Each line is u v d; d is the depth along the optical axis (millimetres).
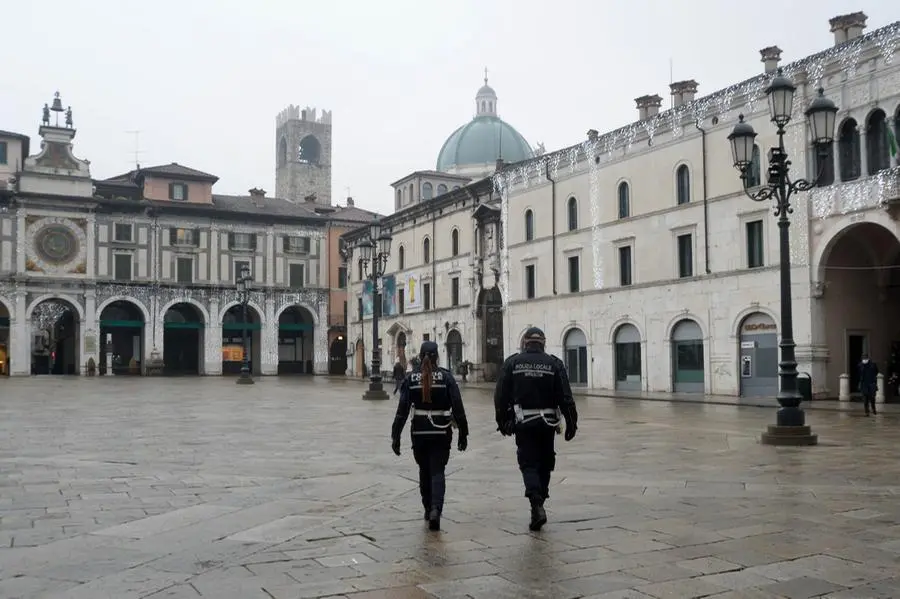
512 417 9383
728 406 33500
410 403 9672
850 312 36531
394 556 8211
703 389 41344
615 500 11133
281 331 89312
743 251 39094
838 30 37281
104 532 9445
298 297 87750
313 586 7207
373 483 12930
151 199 82000
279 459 15992
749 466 14461
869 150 33844
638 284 44969
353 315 81062
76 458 16031
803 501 10992
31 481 13164
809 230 35906
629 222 45875
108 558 8258
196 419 25812
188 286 82312
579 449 17281
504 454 16703
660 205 43844
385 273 74125
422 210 67500
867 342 37000
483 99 90500
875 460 15195
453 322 62656
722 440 19109
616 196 46844
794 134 36500
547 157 52062
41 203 76188
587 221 48906
